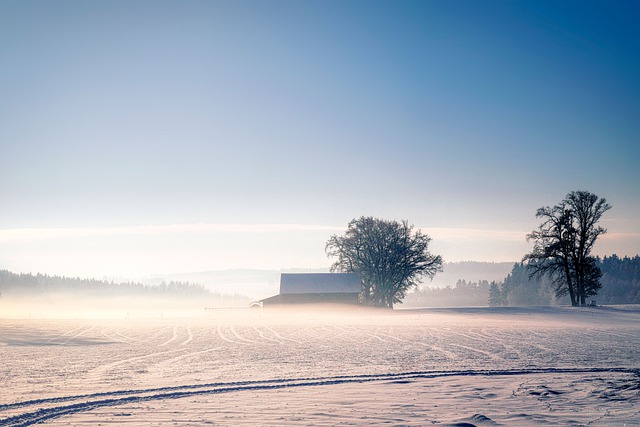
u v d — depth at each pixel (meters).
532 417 17.95
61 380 27.44
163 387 24.89
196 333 64.06
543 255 105.81
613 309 104.94
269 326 75.75
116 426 16.97
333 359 37.56
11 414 18.72
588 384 24.84
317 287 123.31
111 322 88.25
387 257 121.25
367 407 20.00
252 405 20.44
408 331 64.81
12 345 48.91
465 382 26.31
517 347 45.59
